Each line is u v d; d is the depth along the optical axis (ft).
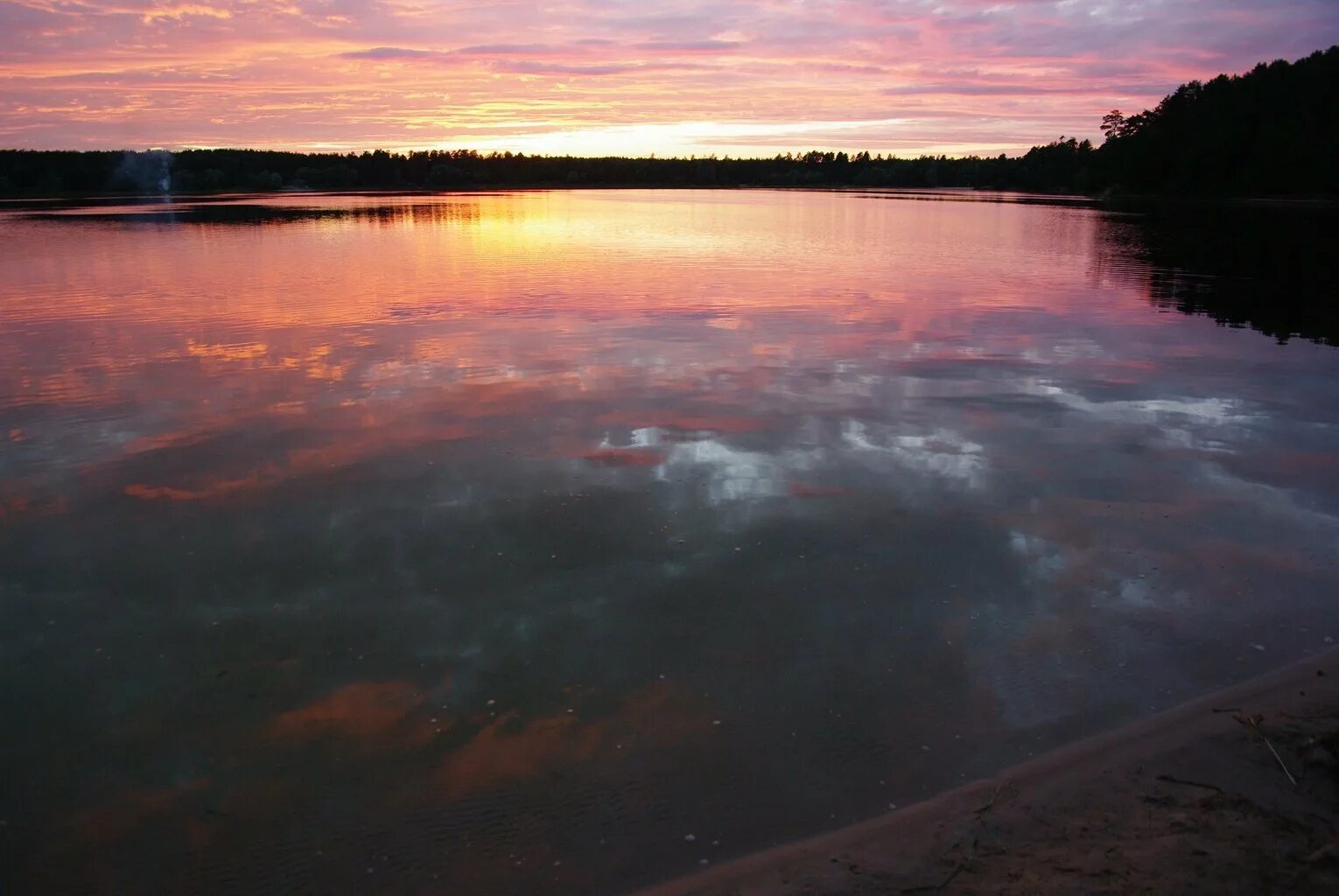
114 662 12.78
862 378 27.20
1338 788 9.91
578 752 10.91
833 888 8.71
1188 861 8.80
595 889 8.90
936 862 9.01
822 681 12.28
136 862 9.36
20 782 10.50
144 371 27.71
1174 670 12.46
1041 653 12.91
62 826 9.86
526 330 33.96
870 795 10.14
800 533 16.56
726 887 8.80
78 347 30.96
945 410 24.04
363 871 9.21
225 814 10.00
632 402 24.36
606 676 12.40
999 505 17.89
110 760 10.86
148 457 20.31
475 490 18.40
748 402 24.49
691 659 12.77
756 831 9.63
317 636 13.33
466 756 10.85
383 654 12.89
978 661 12.74
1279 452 21.01
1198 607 14.11
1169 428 22.74
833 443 21.38
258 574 15.06
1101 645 13.10
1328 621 13.66
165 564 15.39
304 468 19.60
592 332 33.68
